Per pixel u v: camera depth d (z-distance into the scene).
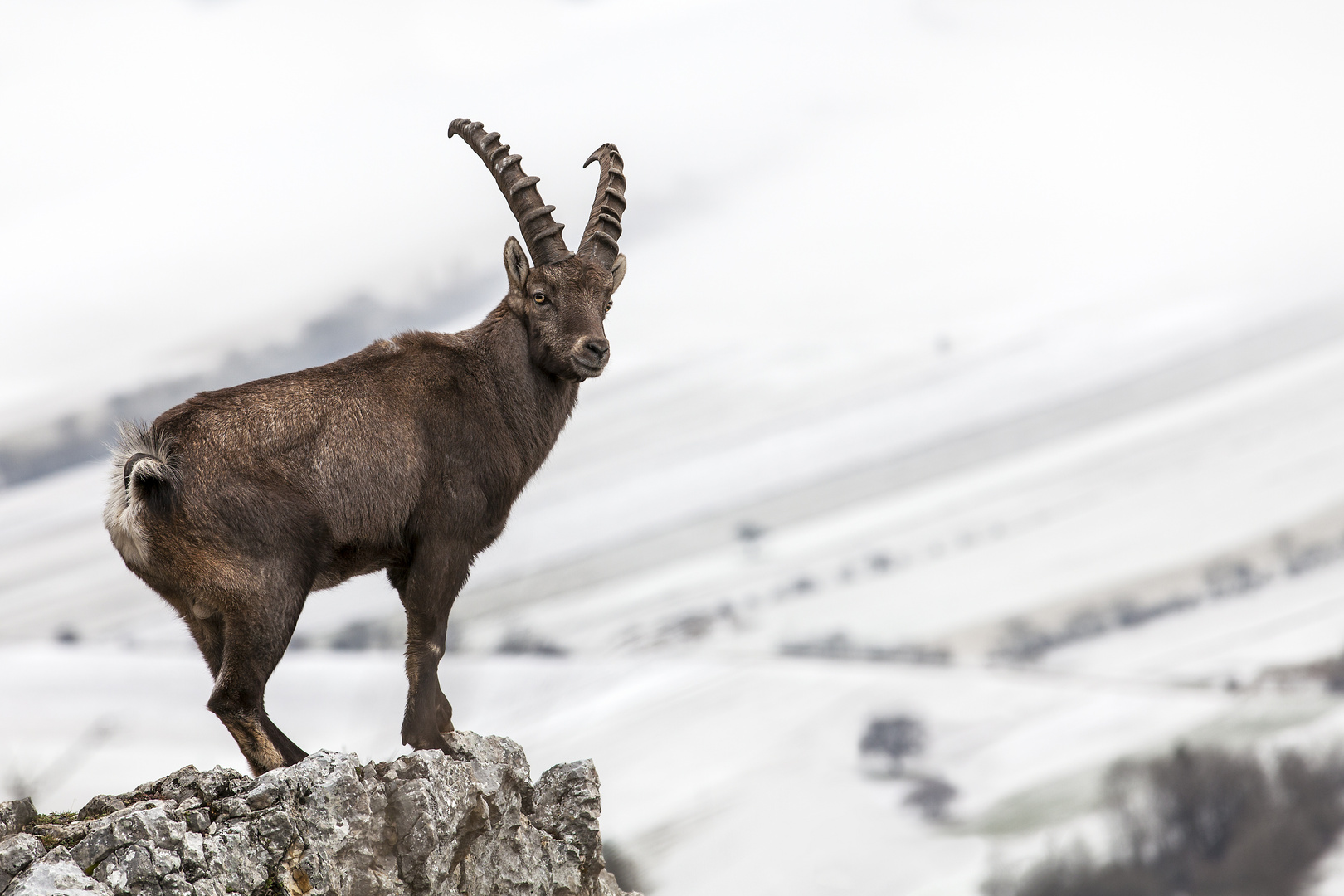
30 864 22.39
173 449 27.59
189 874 22.94
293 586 28.19
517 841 29.98
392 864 26.00
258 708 27.81
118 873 22.22
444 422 31.25
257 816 24.61
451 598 31.02
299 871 24.42
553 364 33.19
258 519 27.77
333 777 25.45
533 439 33.41
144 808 23.98
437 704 30.97
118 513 27.75
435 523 30.80
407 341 32.25
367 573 31.73
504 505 32.69
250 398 29.06
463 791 27.78
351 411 29.92
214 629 28.92
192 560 27.44
